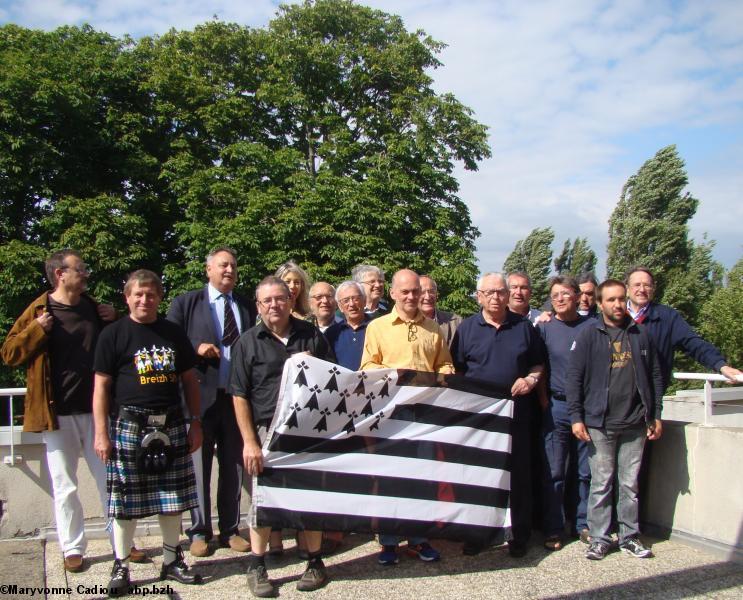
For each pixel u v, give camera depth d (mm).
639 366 4457
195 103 22547
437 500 4242
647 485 5012
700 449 4629
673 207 29406
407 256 21562
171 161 20891
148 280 3961
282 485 3963
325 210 21031
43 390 4098
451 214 24047
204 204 20875
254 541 3916
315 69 24625
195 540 4512
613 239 30359
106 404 3914
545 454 4773
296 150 22734
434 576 4160
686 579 4074
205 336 4680
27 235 20156
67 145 20406
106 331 3949
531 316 5691
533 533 5059
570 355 4633
